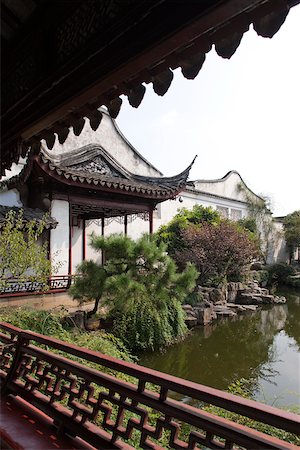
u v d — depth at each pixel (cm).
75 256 1131
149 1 120
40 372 256
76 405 206
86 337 564
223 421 140
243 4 107
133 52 133
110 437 186
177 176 1116
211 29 124
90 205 942
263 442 124
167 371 627
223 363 674
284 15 110
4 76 211
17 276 574
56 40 167
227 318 1043
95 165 1052
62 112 184
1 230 690
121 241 718
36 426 216
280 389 514
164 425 160
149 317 709
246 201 1958
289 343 820
